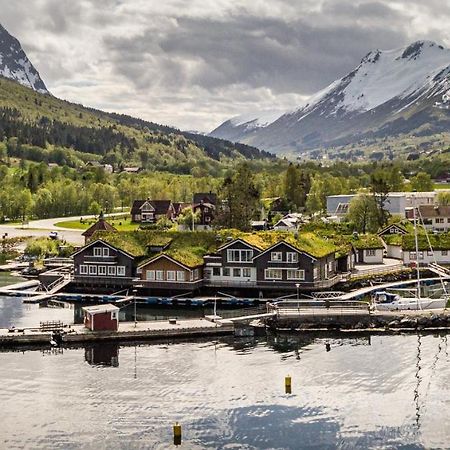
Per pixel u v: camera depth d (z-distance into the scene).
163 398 79.31
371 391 81.38
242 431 71.00
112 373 87.88
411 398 79.19
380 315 109.19
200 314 120.81
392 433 70.56
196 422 73.06
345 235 175.38
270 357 94.44
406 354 95.06
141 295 133.75
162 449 67.25
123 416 74.50
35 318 118.12
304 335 106.31
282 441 68.88
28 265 171.00
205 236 143.12
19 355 95.94
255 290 132.00
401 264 158.00
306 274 130.25
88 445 68.00
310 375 86.75
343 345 100.12
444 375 86.38
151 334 103.44
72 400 78.81
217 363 91.81
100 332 102.38
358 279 141.25
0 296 138.50
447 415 74.56
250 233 143.12
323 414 74.94
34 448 67.38
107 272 139.00
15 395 80.44
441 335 104.88
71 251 181.38
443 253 163.00
